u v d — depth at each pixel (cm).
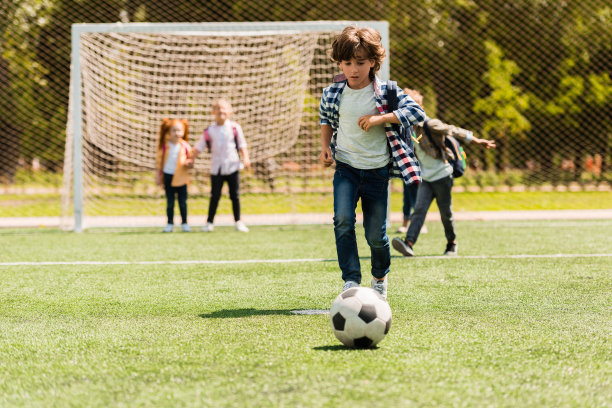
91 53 1259
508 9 2319
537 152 2483
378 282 520
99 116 1285
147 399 302
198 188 1622
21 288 617
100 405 296
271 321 468
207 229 1185
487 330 436
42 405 297
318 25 1220
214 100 1391
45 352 390
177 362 362
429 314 490
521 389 312
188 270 725
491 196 2023
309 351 381
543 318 476
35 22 1916
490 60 2306
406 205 1106
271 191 1543
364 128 468
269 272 706
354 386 314
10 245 976
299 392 306
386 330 388
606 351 384
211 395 305
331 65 1355
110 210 1484
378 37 470
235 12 2047
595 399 299
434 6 2252
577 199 1917
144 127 1344
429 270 709
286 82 1372
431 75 2320
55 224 1326
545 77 2416
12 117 2023
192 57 1351
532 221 1328
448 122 2394
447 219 808
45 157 2075
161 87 1348
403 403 291
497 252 859
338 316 386
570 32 2322
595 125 2439
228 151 1167
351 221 481
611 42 2322
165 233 1156
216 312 504
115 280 661
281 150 1392
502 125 2370
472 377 329
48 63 1972
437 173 789
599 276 667
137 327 454
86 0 1955
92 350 393
